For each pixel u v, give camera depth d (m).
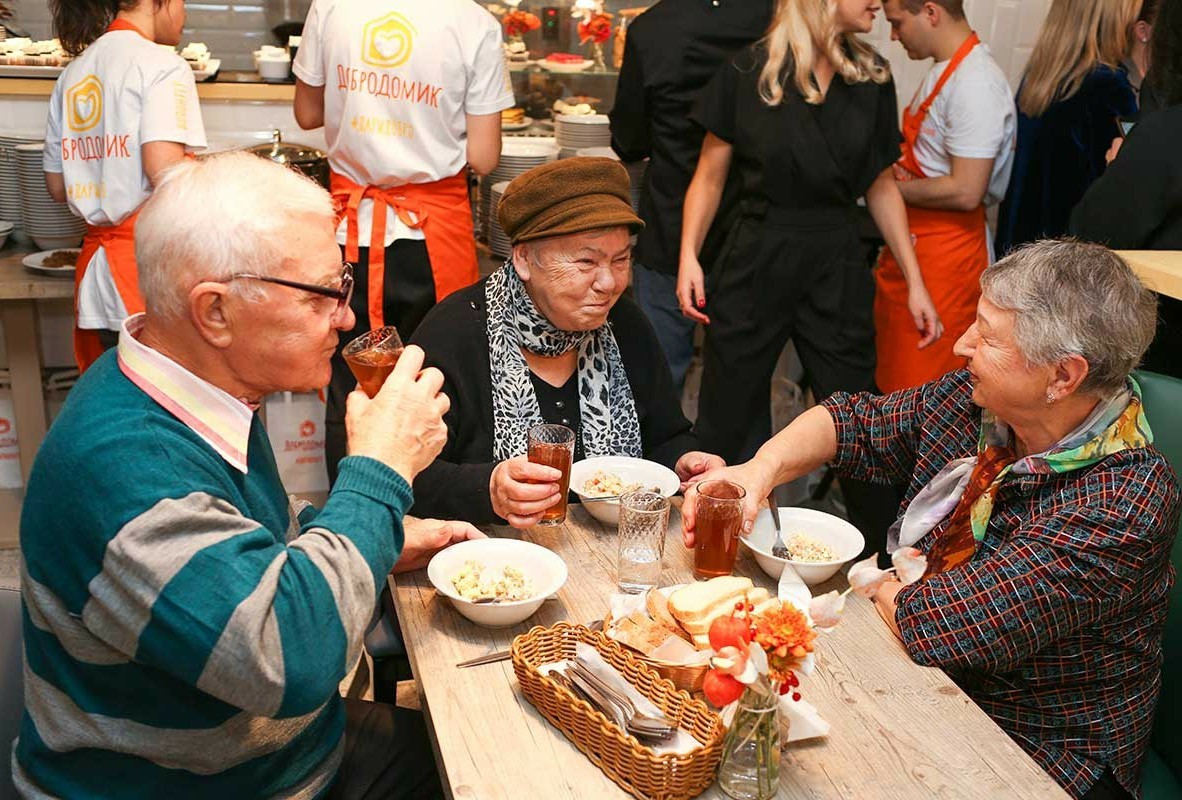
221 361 1.26
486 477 1.73
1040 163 3.49
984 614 1.47
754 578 1.67
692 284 3.01
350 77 2.78
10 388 3.22
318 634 1.17
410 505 1.33
